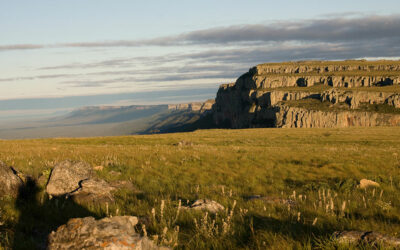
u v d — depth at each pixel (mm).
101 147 28906
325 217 6688
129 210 7062
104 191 8398
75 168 9297
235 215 6770
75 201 7543
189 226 5977
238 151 25594
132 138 55281
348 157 20984
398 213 7133
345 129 84500
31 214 6359
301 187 12312
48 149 24297
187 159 19016
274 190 11711
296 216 6793
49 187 8359
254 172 15656
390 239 4328
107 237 3635
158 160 18531
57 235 3742
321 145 41469
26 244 4582
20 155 18547
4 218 5613
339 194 10445
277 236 5086
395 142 47406
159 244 4453
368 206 8000
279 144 43250
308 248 4371
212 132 78688
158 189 11070
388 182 12828
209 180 13492
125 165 16094
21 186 7719
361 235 4578
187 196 9477
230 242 4914
